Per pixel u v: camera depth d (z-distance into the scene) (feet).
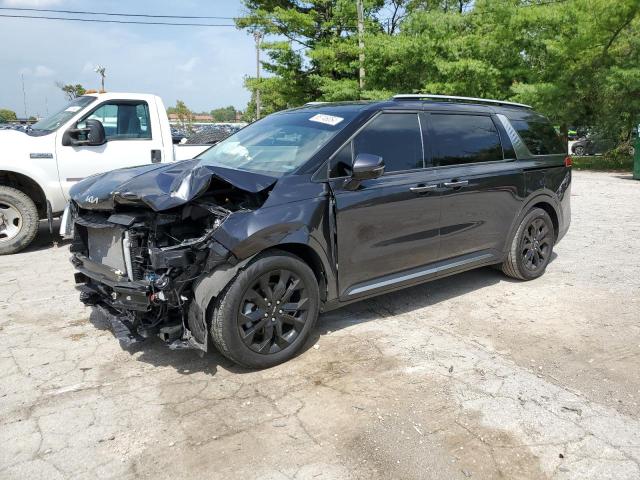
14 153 22.57
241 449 9.24
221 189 11.94
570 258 21.70
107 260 12.38
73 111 24.81
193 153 28.76
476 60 61.57
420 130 14.97
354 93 70.38
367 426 9.87
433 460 8.93
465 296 17.13
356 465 8.81
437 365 12.28
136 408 10.54
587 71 59.93
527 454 9.08
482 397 10.87
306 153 13.05
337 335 14.02
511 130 17.76
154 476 8.59
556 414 10.26
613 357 12.72
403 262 14.46
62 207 23.98
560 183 19.25
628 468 8.73
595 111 64.90
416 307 16.14
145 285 10.79
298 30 78.38
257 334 12.01
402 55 64.80
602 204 35.24
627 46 57.47
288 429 9.81
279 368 12.18
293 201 12.03
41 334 14.17
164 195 10.82
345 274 13.20
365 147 13.60
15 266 21.01
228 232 10.98
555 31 62.39
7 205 22.76
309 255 12.64
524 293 17.40
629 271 19.72
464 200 15.64
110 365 12.39
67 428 9.87
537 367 12.23
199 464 8.86
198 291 10.94
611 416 10.21
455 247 15.78
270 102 125.29
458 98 16.66
